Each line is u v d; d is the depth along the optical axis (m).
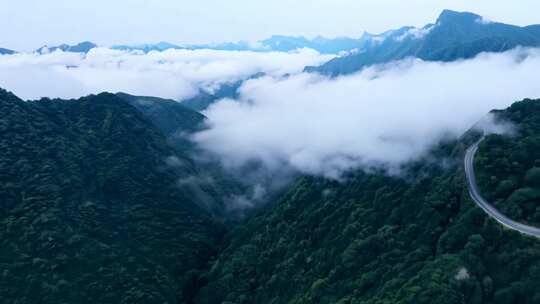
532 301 106.38
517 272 114.81
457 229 138.50
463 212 145.12
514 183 141.62
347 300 144.62
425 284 121.81
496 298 112.75
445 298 114.50
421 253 142.88
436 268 125.88
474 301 114.62
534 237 119.81
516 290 110.56
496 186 146.25
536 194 132.75
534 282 108.88
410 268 137.50
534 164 144.50
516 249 119.38
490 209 139.62
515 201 134.75
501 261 120.25
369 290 144.50
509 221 131.50
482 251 126.25
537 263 112.31
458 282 118.00
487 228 131.50
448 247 135.25
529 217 129.50
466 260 124.94
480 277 119.69
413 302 118.19
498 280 117.19
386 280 142.25
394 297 126.62
